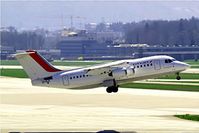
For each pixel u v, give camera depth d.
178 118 146.38
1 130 126.06
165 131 123.56
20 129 127.38
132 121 140.50
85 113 158.25
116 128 128.75
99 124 135.50
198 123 136.50
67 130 125.81
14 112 161.38
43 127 130.62
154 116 150.62
